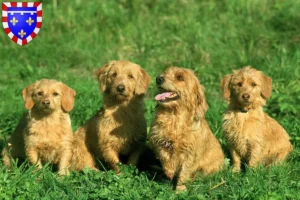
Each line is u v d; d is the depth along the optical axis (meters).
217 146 10.95
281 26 17.53
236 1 19.09
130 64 11.48
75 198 9.23
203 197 9.23
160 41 17.47
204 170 10.76
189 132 10.26
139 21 18.75
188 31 17.72
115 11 19.41
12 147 11.39
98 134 11.38
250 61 15.91
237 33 17.28
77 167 11.56
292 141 11.92
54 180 9.86
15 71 16.75
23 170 10.48
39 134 10.85
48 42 18.14
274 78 15.10
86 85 14.96
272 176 10.09
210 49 16.64
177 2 19.66
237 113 11.18
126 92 11.09
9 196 9.20
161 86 10.20
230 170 10.51
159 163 11.76
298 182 9.84
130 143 11.43
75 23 18.91
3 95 15.23
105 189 9.33
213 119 12.92
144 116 11.86
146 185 9.98
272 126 11.41
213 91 14.91
